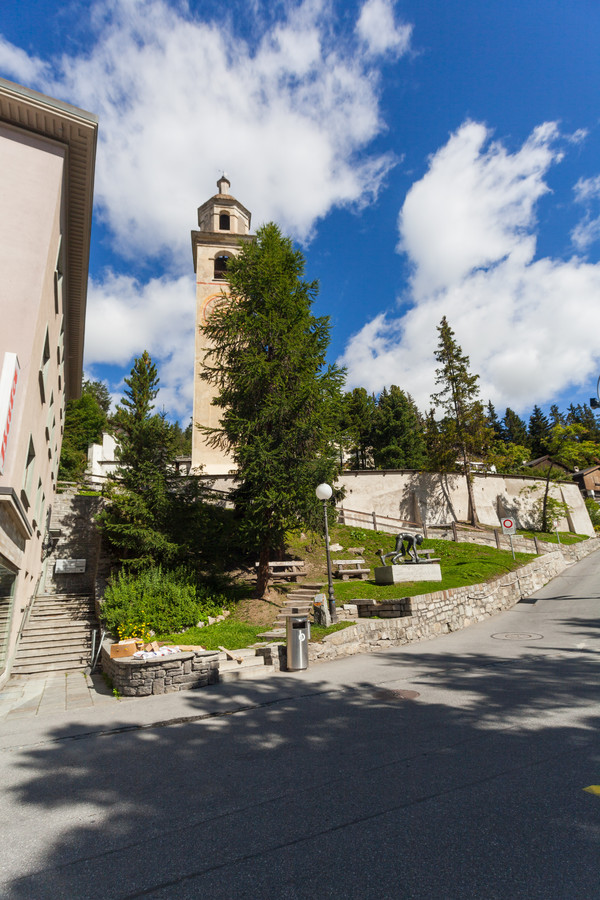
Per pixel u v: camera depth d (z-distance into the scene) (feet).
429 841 10.88
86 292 58.54
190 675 29.73
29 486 39.55
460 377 111.45
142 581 46.96
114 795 14.60
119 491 55.57
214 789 14.64
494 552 76.18
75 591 64.23
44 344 37.68
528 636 40.68
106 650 35.27
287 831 11.76
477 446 108.58
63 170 40.16
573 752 15.76
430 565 56.49
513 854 10.15
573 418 299.38
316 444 51.65
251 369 50.08
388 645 39.91
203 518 55.72
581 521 125.49
